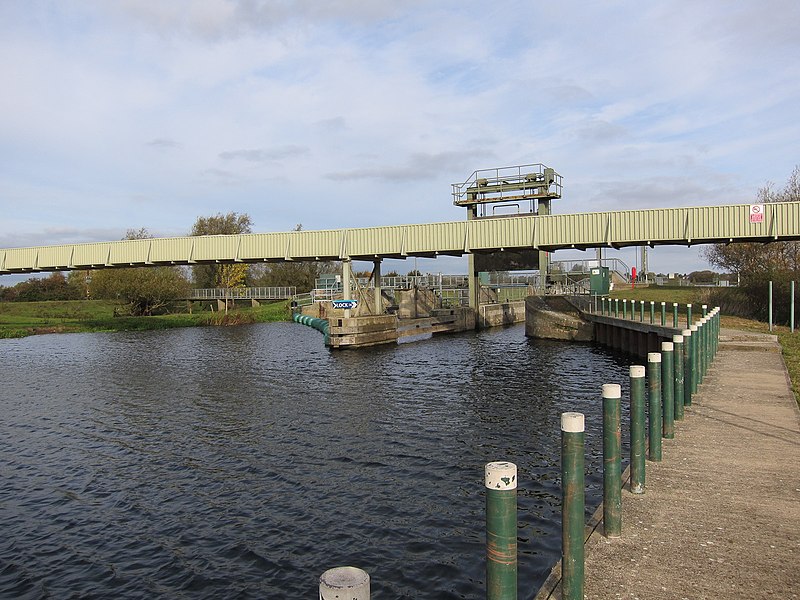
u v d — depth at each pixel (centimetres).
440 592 801
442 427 1709
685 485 803
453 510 1082
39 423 1908
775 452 949
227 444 1584
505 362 3145
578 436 498
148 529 1045
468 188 4931
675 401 1156
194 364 3328
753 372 1705
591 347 3828
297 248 3834
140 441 1644
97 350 4166
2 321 6281
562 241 3159
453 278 6512
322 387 2469
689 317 2342
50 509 1151
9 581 875
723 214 2803
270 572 877
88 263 4178
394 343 4272
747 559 588
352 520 1049
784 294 3566
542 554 880
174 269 7944
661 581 545
